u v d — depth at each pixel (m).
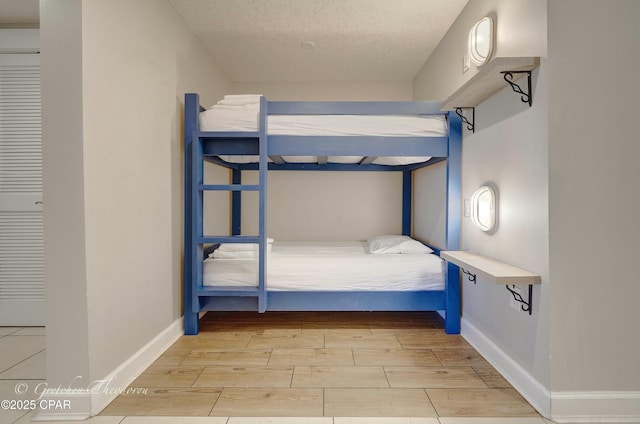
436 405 1.62
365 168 3.59
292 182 3.97
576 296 1.51
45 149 1.51
